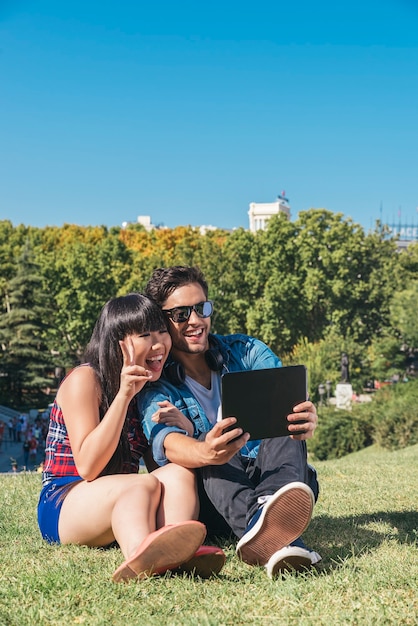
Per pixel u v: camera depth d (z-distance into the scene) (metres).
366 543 4.17
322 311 70.19
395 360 65.06
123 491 3.62
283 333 66.19
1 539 4.40
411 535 4.45
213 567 3.43
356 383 61.31
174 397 4.19
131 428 4.16
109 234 81.50
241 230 70.25
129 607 3.00
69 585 3.23
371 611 2.90
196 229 90.19
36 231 84.94
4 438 46.06
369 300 70.75
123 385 3.71
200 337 4.27
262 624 2.82
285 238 68.69
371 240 73.31
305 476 3.79
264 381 3.67
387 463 11.40
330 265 69.31
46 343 61.88
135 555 3.24
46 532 4.08
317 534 4.45
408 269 80.56
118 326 3.91
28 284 57.69
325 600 3.05
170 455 3.80
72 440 3.85
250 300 69.19
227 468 3.78
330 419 28.14
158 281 4.28
